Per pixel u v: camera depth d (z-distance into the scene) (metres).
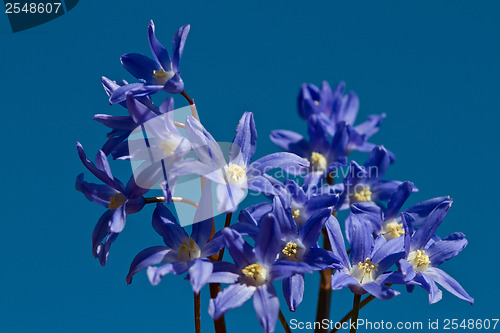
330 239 0.33
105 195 0.34
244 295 0.31
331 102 0.41
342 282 0.32
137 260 0.32
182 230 0.33
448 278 0.33
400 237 0.34
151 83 0.34
